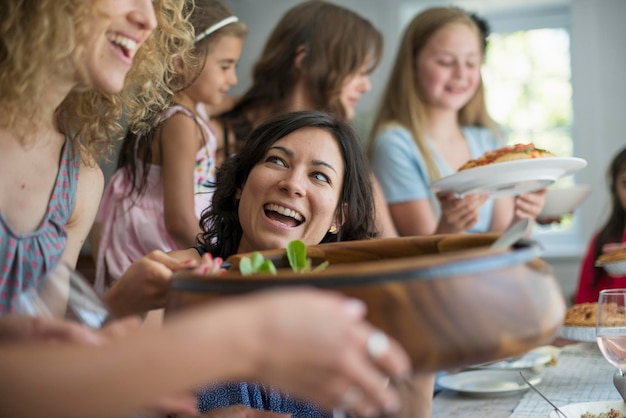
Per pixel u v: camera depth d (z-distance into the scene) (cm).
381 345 54
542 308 66
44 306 78
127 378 55
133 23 103
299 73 249
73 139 121
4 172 110
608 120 410
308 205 137
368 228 149
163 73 139
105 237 206
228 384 123
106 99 126
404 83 268
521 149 194
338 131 142
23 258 110
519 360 167
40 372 56
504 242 78
